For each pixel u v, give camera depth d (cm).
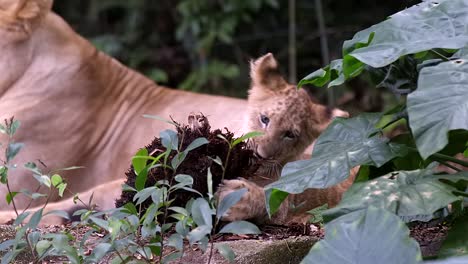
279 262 694
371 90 1739
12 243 645
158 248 646
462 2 701
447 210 731
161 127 1083
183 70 2030
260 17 2005
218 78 1900
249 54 2003
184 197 717
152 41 2058
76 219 891
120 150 1092
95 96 1092
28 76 1061
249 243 698
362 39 710
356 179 744
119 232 650
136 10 2077
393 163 738
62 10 2156
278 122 848
